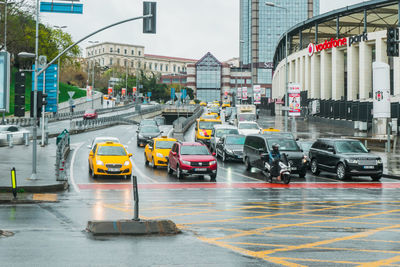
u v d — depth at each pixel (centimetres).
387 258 834
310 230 1117
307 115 8431
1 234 1026
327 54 7988
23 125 6200
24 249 877
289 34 9506
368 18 7806
